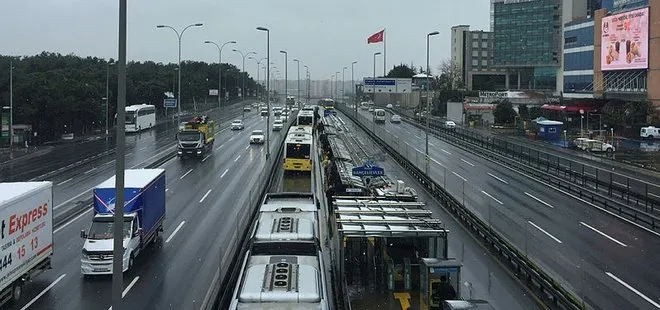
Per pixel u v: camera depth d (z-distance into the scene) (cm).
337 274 1844
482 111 9931
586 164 5009
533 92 11325
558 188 3984
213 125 6569
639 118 7050
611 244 2533
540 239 2567
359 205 2078
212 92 13838
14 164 5328
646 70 7231
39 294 1941
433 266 1568
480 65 15825
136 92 10350
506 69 13600
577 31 9231
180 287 1988
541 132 7231
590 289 1920
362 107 14062
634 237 2664
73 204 3450
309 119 7950
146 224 2400
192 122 5981
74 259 2362
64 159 5672
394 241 1828
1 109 6944
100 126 8862
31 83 7206
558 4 12481
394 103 14875
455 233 2716
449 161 5481
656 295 1880
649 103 7025
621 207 3231
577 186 3844
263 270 1453
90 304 1848
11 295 1839
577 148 6200
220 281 1769
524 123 8325
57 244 2588
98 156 5878
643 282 2014
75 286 2027
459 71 15050
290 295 1282
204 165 5181
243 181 4281
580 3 11550
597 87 8400
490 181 4284
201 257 2345
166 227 2869
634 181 4072
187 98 13100
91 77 9100
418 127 9125
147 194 2422
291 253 1791
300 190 3819
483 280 2020
